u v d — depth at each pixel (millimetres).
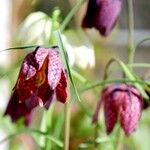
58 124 534
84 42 516
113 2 491
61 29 444
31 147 729
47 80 358
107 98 462
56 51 363
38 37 493
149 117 698
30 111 454
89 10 492
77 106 764
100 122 611
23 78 359
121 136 548
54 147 572
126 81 436
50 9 631
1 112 704
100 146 570
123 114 453
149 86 462
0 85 724
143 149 695
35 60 359
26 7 640
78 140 734
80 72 758
